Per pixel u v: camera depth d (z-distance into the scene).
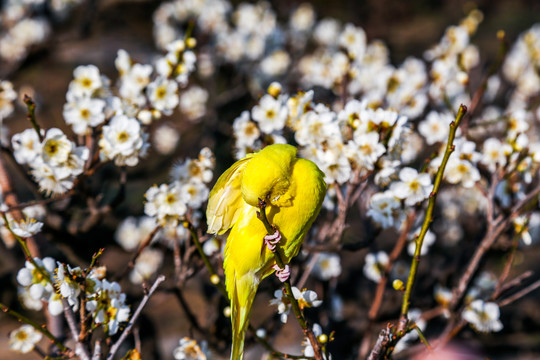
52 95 2.02
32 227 0.91
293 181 0.88
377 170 1.00
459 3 2.97
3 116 1.12
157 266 1.23
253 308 1.39
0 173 1.05
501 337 1.31
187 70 1.05
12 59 1.50
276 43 1.49
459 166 1.02
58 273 0.89
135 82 1.05
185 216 1.00
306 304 0.92
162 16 1.57
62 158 0.97
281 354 0.93
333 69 1.17
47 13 1.64
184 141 1.52
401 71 1.23
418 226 1.11
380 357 0.89
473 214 1.25
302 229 0.90
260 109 1.01
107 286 0.92
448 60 1.26
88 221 1.09
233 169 0.89
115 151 0.98
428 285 1.22
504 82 1.71
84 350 0.91
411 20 2.90
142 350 1.21
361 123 0.99
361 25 2.85
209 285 1.17
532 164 1.04
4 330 1.27
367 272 1.13
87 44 2.27
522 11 3.02
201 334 1.10
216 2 1.47
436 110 1.28
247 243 0.90
